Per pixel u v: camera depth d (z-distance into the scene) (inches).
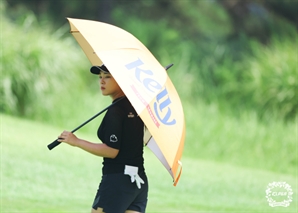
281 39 3277.6
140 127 650.2
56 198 1149.1
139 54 653.9
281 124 2175.2
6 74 2074.3
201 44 3417.8
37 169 1342.3
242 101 2564.0
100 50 617.9
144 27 3181.6
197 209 1200.2
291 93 2340.1
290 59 2452.0
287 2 3752.5
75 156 1546.5
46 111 2116.1
